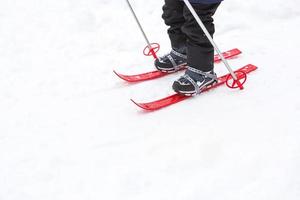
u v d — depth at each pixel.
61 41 3.69
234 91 2.61
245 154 1.91
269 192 1.66
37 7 4.41
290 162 1.81
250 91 2.57
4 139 2.27
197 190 1.72
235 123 2.20
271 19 3.87
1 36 3.83
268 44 3.32
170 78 2.91
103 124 2.34
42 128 2.36
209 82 2.61
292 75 2.74
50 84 2.94
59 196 1.78
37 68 3.21
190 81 2.53
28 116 2.51
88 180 1.86
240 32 3.69
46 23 4.06
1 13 4.30
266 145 1.97
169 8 2.75
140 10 4.25
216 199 1.67
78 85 2.89
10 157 2.08
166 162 1.93
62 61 3.32
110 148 2.09
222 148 1.98
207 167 1.86
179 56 2.91
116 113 2.46
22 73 3.14
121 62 3.25
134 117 2.39
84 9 4.18
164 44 3.57
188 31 2.48
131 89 2.78
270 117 2.22
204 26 2.37
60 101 2.68
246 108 2.36
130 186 1.80
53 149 2.13
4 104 2.68
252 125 2.16
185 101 2.54
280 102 2.38
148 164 1.93
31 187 1.85
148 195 1.73
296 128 2.08
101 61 3.28
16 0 4.59
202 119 2.29
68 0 4.52
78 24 3.94
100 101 2.63
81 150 2.10
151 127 2.26
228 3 4.05
